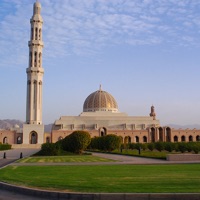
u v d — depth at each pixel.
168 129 156.62
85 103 174.75
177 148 72.62
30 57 137.62
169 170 32.00
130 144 101.94
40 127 135.50
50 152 67.56
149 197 18.44
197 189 20.19
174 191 19.52
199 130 158.50
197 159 48.47
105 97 170.88
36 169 33.59
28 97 136.12
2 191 21.86
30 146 129.12
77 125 153.62
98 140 92.75
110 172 30.12
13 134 146.88
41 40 139.62
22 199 19.28
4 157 57.25
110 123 157.25
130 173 29.19
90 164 40.56
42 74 138.25
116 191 19.66
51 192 19.77
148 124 160.25
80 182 23.36
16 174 28.84
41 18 141.25
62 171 31.30
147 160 49.47
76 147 72.00
